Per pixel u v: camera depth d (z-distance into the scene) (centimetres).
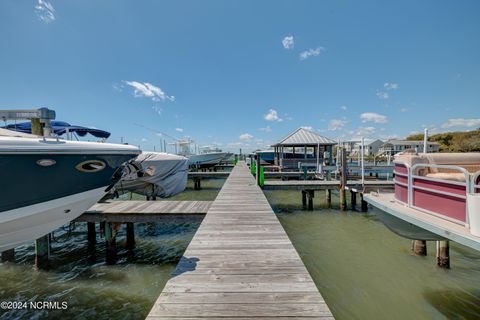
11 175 347
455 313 389
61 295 466
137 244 705
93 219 624
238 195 833
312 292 244
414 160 432
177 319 203
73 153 393
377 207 498
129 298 456
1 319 410
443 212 355
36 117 409
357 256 597
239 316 206
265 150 3075
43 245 561
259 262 313
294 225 859
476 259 564
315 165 1767
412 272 515
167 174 1114
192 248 361
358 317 383
